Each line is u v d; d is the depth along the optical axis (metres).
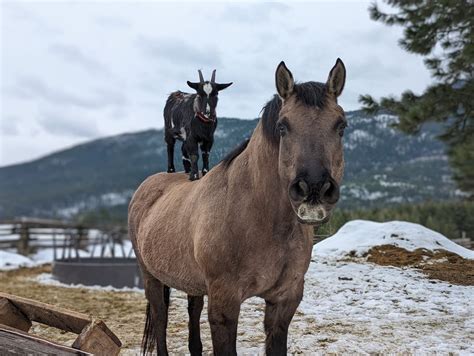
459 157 11.80
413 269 8.38
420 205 15.95
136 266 11.54
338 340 5.29
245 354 4.95
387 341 5.27
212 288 3.46
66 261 13.19
